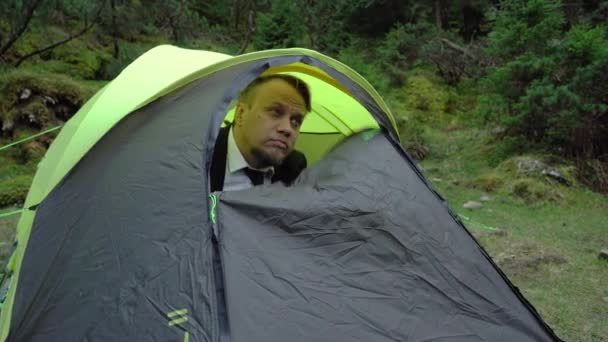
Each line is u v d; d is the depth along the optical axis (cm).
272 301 149
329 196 191
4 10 762
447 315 171
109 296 155
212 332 136
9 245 402
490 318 176
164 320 143
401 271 177
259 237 166
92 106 248
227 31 1712
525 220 529
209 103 199
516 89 728
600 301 335
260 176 229
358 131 262
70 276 168
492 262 196
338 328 150
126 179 187
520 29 720
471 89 1190
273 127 217
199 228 161
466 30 1598
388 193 204
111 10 1017
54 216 197
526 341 174
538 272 388
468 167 746
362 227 184
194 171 178
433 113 1119
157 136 197
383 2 1577
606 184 618
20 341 163
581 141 662
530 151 702
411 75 1256
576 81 645
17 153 657
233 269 152
